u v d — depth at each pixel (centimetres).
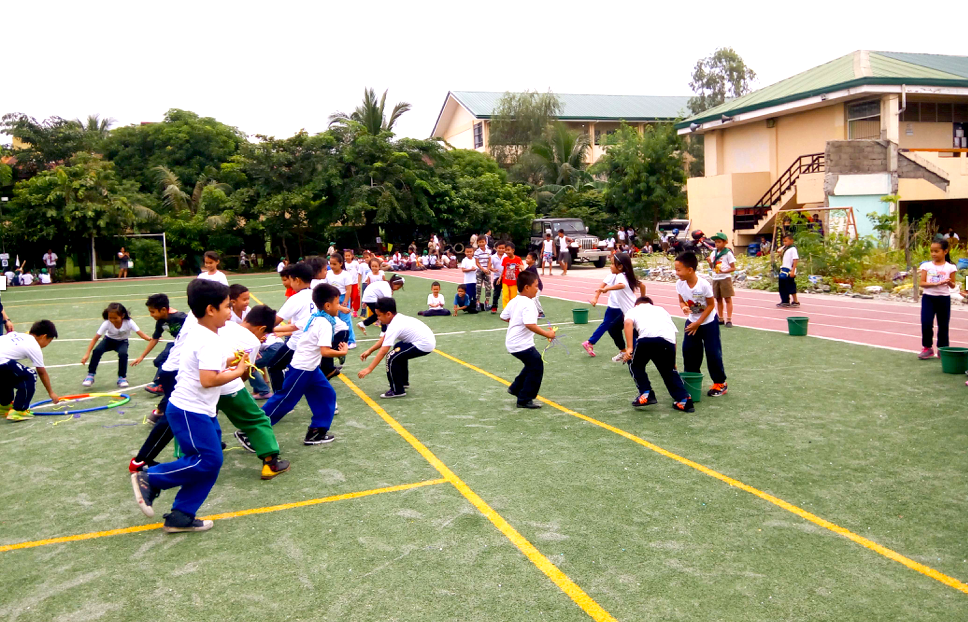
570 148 4431
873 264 1731
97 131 4238
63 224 3075
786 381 830
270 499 513
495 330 1313
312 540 443
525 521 464
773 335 1138
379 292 1314
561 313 1513
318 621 351
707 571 393
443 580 389
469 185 3912
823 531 440
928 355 914
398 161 3662
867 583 377
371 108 3984
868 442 604
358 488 530
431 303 1533
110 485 551
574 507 485
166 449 640
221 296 448
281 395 622
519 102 4428
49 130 3850
